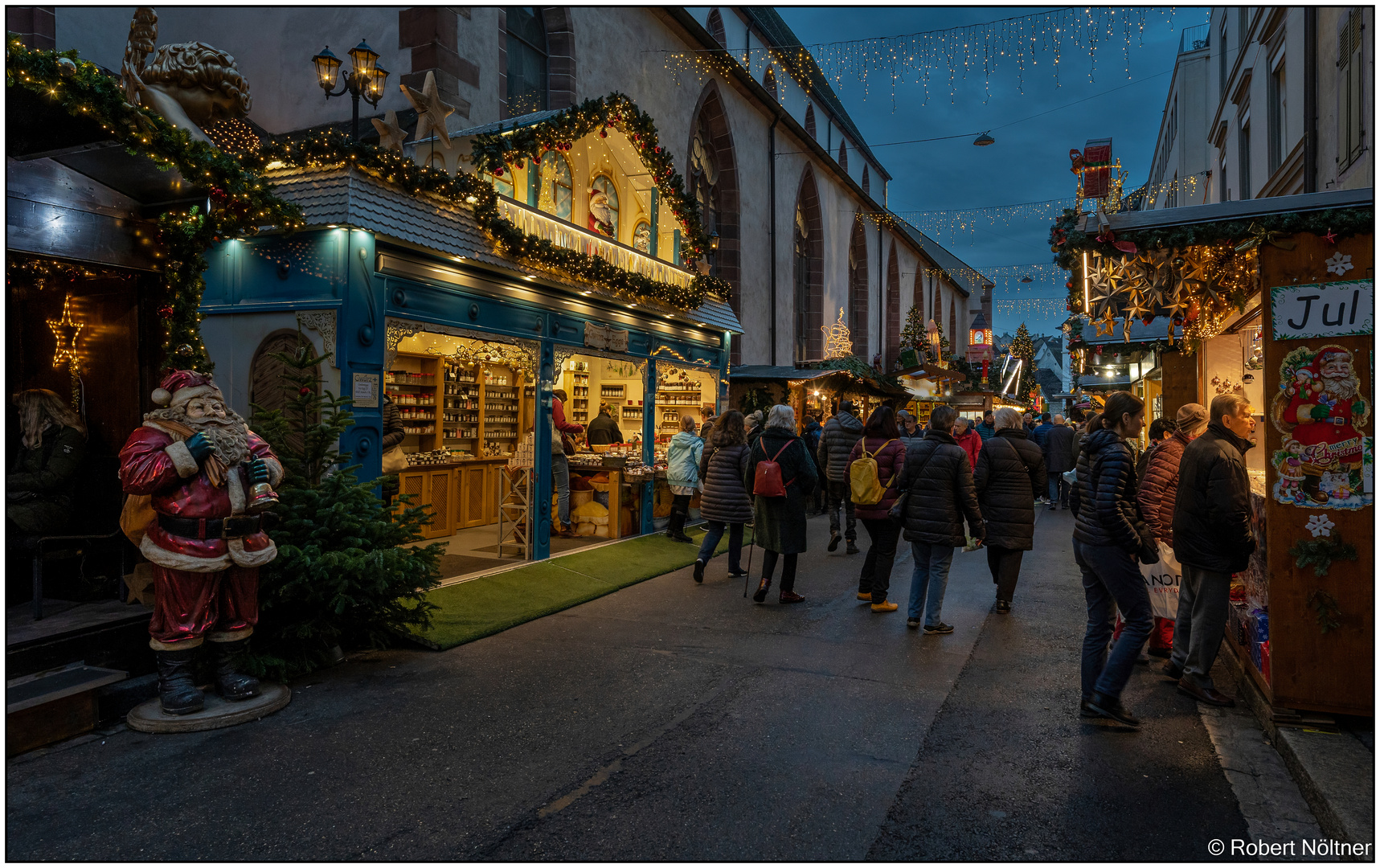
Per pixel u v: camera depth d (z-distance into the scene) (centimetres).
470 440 1129
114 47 977
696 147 1817
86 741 393
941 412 617
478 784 347
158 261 529
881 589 681
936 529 604
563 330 891
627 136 989
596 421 1131
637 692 471
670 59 1641
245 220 528
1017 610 690
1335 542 387
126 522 425
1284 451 399
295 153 634
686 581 827
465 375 1116
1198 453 440
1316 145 839
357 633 545
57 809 321
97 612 462
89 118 435
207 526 417
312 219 609
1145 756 379
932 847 292
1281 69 1071
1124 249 457
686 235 1209
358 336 615
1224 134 1559
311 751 382
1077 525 444
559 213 945
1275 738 389
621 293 964
